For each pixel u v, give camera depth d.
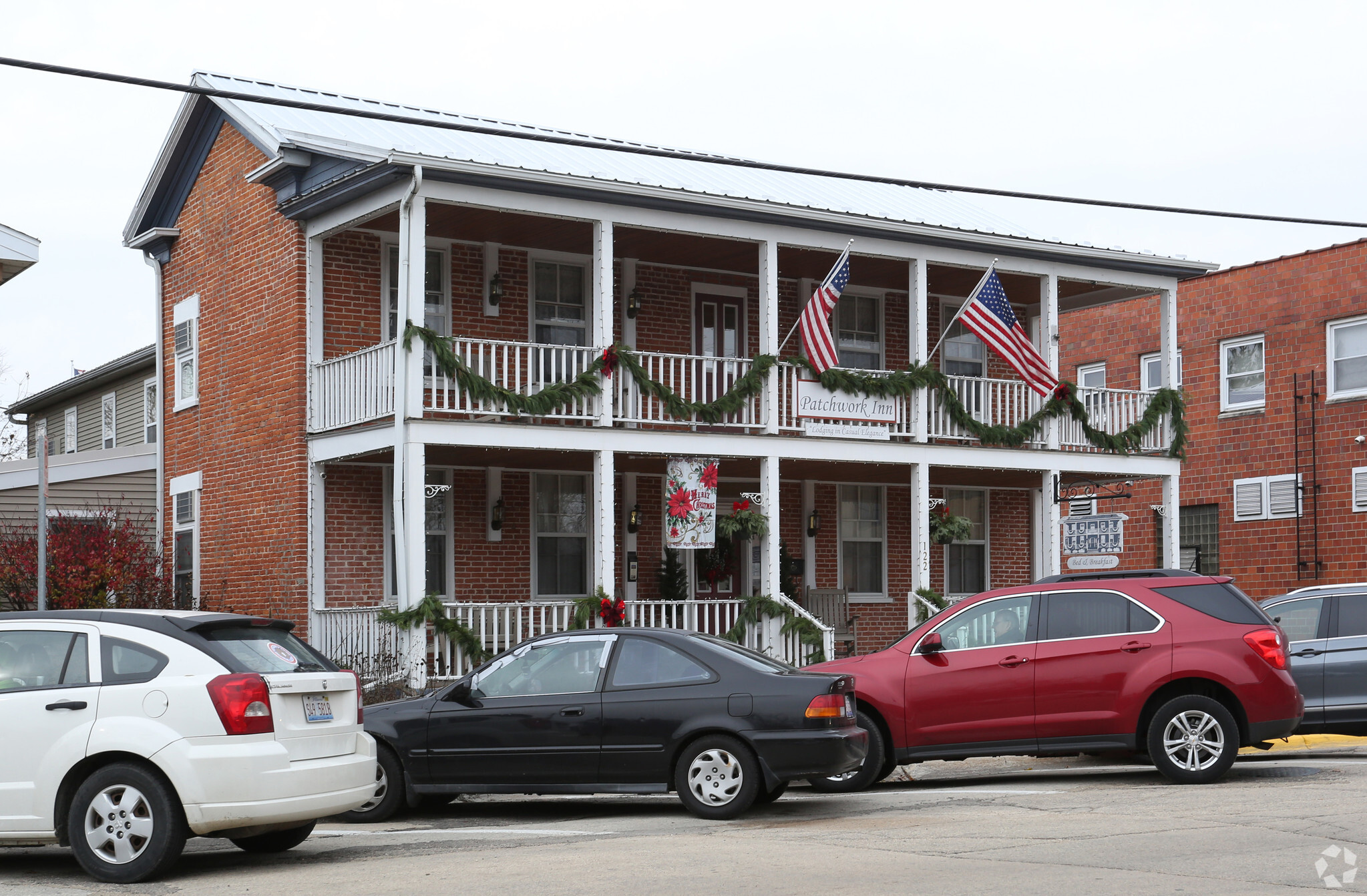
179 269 23.27
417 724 11.56
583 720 11.23
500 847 9.76
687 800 11.02
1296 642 14.91
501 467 21.12
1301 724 14.66
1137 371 32.25
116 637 9.07
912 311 21.34
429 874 8.62
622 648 11.45
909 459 21.00
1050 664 12.50
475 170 17.38
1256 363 29.88
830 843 9.47
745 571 23.33
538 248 21.31
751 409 20.12
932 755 12.68
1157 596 12.53
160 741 8.70
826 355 20.12
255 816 8.73
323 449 19.14
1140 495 32.09
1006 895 7.48
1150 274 23.34
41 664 9.07
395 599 19.98
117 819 8.71
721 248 21.25
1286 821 9.80
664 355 19.23
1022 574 26.45
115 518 21.67
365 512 19.95
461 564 20.81
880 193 25.00
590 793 11.26
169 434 23.47
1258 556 29.53
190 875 9.01
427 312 20.44
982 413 22.06
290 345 19.80
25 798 8.83
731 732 10.95
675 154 15.75
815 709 10.84
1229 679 12.16
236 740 8.73
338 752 9.45
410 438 17.28
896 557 25.02
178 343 23.14
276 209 20.08
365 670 17.47
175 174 22.98
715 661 11.23
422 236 17.38
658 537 22.48
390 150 16.91
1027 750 12.49
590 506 22.03
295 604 19.53
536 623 21.28
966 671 12.66
